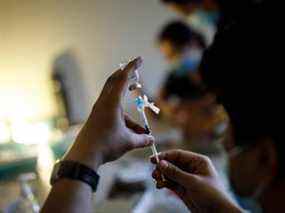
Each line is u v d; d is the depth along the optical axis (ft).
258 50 1.13
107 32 7.93
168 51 6.55
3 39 7.76
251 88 1.14
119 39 7.99
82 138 1.45
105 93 1.48
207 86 1.29
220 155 4.27
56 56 7.88
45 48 7.84
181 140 5.31
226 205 1.55
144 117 1.88
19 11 7.72
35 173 4.78
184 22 6.88
